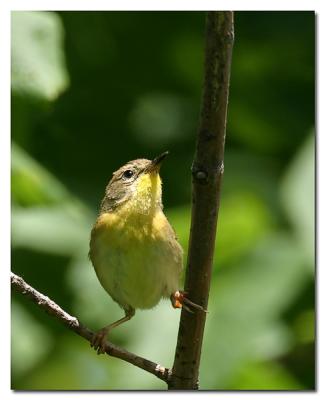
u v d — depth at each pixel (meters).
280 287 10.40
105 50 13.99
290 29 13.72
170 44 14.23
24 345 12.38
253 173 13.26
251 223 10.82
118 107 13.78
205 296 7.88
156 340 10.77
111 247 9.66
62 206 11.81
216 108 7.07
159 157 10.01
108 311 11.38
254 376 10.61
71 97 13.59
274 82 13.89
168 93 14.05
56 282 11.93
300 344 10.74
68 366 12.46
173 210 12.30
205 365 10.13
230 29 6.86
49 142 12.98
